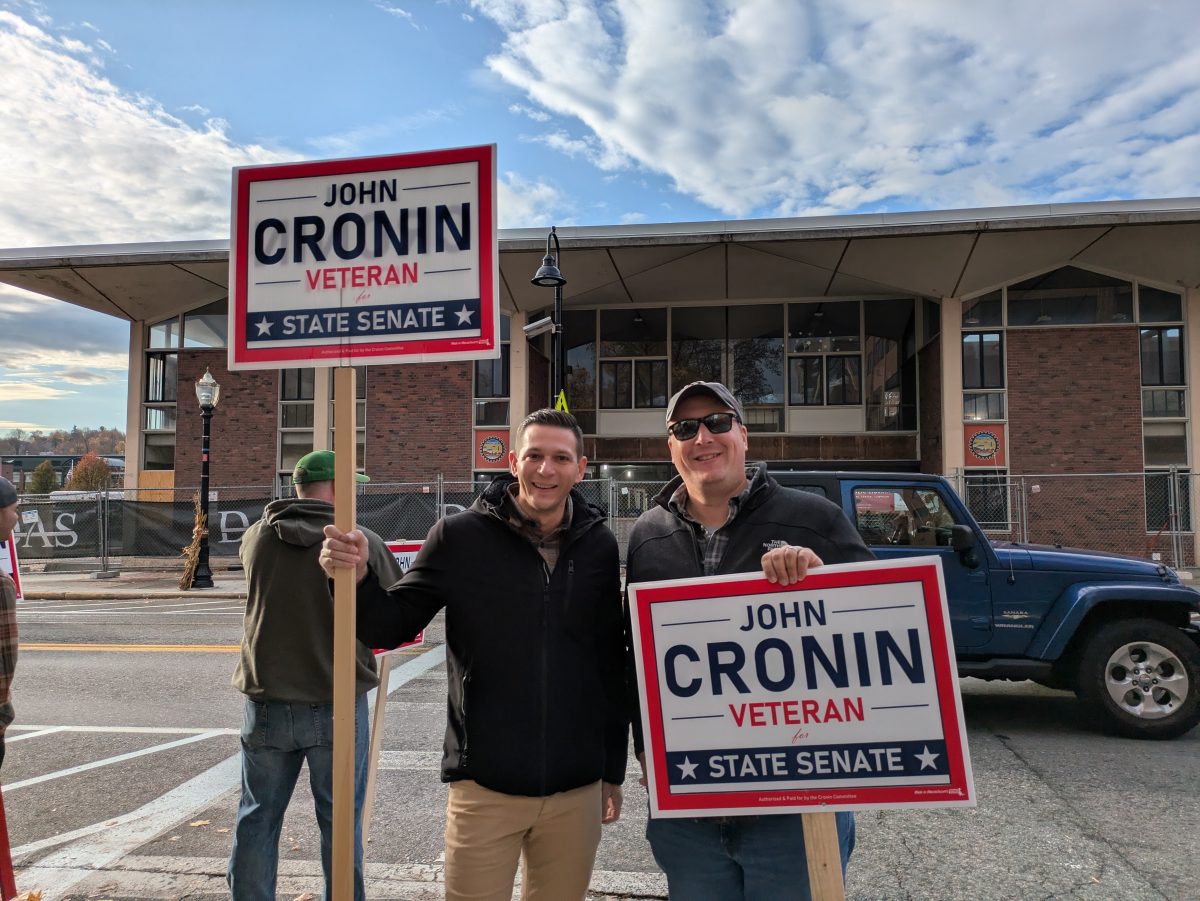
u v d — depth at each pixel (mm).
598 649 2223
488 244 2254
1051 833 3840
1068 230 15812
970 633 5672
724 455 2156
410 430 19422
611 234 16953
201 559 15219
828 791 1924
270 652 2633
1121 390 17125
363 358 2279
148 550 17062
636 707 2307
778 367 20266
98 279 18969
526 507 2232
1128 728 5453
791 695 1957
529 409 19766
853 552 2111
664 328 20641
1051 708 6359
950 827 3918
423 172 2305
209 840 3766
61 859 3555
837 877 1901
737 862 2041
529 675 2115
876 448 19688
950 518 5879
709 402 2180
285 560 2672
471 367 19484
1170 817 4039
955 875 3402
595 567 2242
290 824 4023
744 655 1987
